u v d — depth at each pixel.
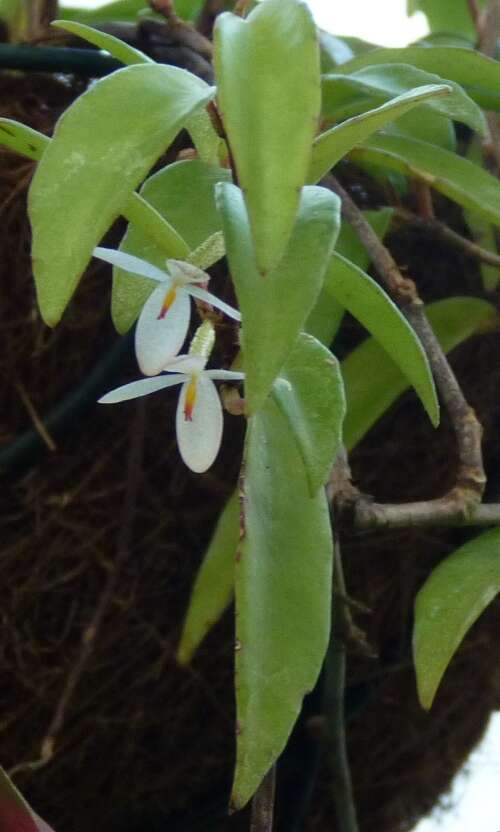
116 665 0.41
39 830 0.30
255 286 0.26
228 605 0.40
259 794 0.30
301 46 0.27
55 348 0.41
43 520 0.41
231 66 0.27
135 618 0.41
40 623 0.41
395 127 0.41
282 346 0.26
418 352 0.31
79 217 0.28
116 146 0.28
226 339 0.29
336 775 0.40
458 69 0.39
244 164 0.26
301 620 0.29
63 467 0.41
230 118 0.26
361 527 0.34
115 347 0.40
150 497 0.41
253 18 0.28
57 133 0.28
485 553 0.35
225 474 0.41
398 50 0.39
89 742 0.41
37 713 0.41
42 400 0.41
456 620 0.34
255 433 0.31
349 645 0.37
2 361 0.41
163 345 0.28
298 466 0.31
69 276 0.27
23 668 0.41
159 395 0.41
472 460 0.35
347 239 0.40
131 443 0.41
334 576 0.37
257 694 0.29
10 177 0.41
